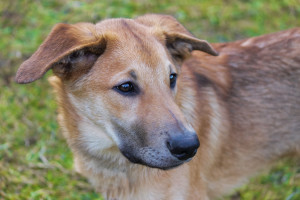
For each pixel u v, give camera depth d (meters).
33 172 1.26
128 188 1.10
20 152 1.30
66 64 1.02
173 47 1.06
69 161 1.28
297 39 1.17
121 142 1.01
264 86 1.15
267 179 1.30
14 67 1.46
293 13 1.76
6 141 1.31
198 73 1.12
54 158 1.29
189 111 1.08
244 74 1.15
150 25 1.08
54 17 1.62
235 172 1.18
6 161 1.27
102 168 1.10
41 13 1.64
